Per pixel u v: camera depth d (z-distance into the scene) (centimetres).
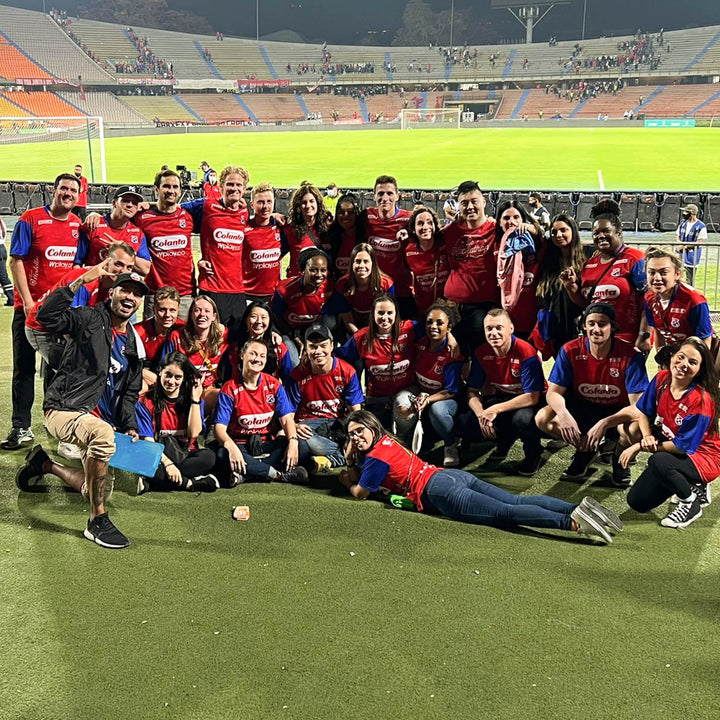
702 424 475
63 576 426
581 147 3734
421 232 628
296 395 596
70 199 599
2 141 3597
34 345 566
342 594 407
